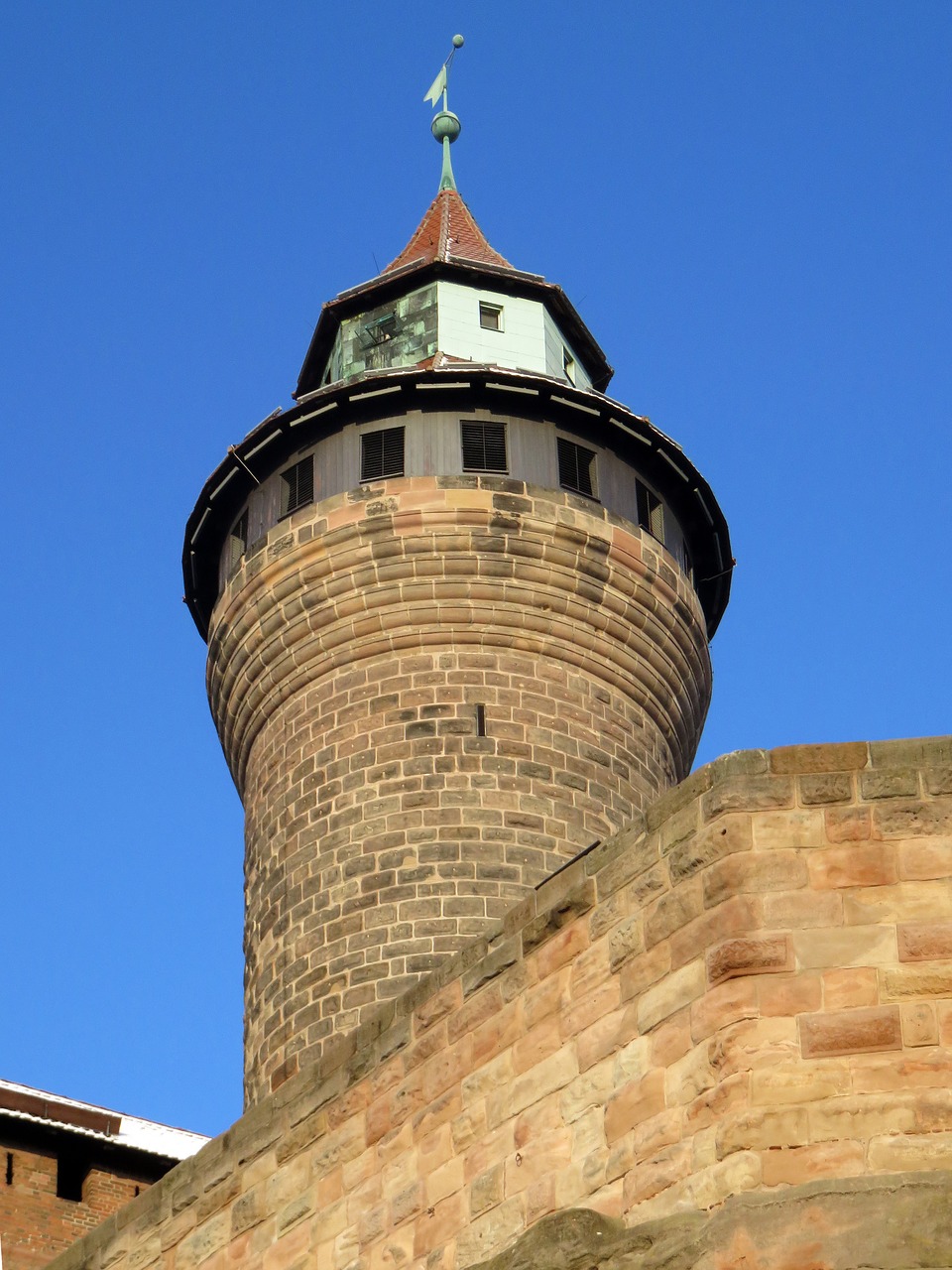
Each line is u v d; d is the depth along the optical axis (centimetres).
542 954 1758
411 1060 1888
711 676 3856
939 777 1567
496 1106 1756
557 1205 1645
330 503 3578
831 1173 1445
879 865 1544
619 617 3584
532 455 3619
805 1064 1484
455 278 4025
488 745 3400
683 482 3778
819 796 1576
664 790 3597
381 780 3384
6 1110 3509
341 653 3531
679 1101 1552
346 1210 1906
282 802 3488
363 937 3259
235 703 3675
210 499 3769
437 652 3494
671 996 1594
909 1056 1477
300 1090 2030
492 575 3516
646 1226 1504
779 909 1541
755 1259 1413
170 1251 2139
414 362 3922
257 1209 2034
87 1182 3562
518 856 3309
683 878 1616
